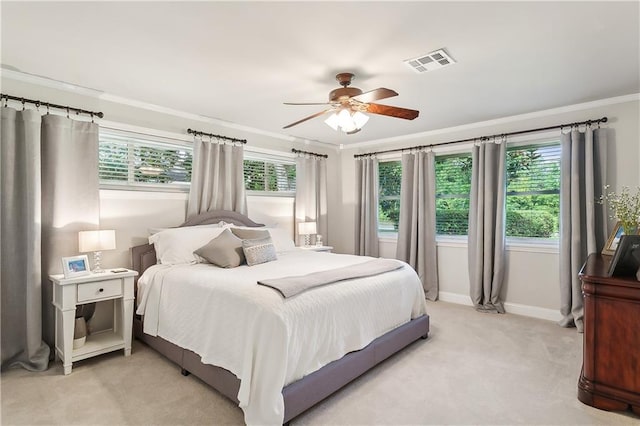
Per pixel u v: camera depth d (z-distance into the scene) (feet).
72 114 10.12
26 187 8.82
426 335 10.73
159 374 8.36
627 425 6.36
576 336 10.94
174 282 8.96
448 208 15.74
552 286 12.73
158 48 7.73
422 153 15.79
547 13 6.32
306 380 6.59
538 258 13.03
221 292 7.50
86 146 10.10
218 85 9.98
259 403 6.03
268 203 15.94
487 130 14.17
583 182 11.79
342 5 6.06
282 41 7.38
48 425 6.32
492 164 13.62
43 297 9.27
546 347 10.02
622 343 6.72
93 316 10.43
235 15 6.39
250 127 14.84
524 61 8.39
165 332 8.90
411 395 7.40
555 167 13.00
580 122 11.85
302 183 16.94
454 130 15.07
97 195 10.26
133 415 6.64
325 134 16.39
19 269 8.89
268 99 11.21
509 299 13.64
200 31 6.99
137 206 11.56
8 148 8.70
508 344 10.25
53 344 9.31
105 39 7.34
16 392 7.50
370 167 17.75
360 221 18.13
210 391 7.55
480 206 13.78
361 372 8.00
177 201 12.59
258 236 12.07
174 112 12.43
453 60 8.30
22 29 6.91
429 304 14.79
